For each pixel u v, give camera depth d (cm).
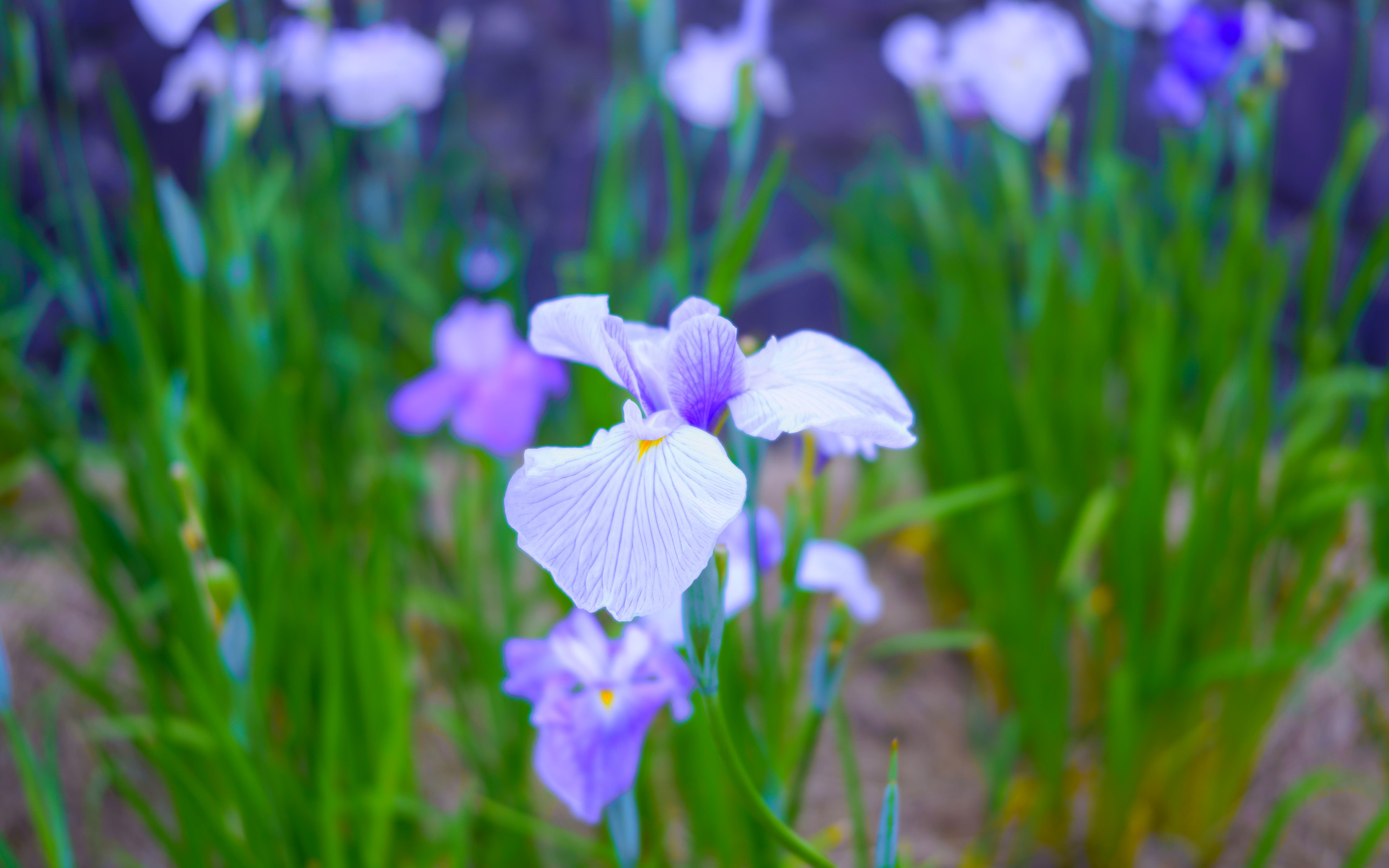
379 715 172
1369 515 194
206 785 177
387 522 182
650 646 149
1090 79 307
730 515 138
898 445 141
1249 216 195
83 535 180
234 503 177
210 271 194
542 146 335
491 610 201
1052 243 200
